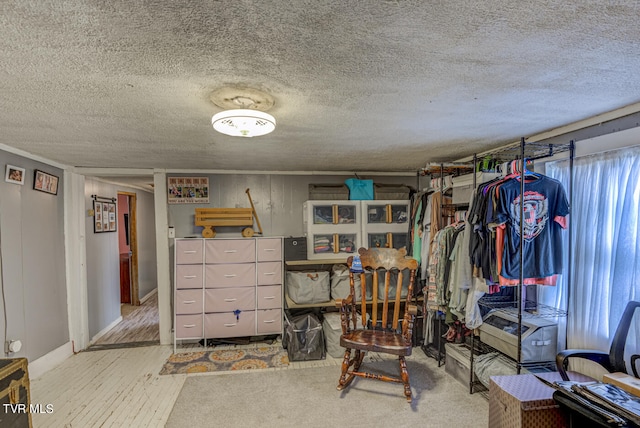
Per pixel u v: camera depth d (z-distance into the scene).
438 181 3.16
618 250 1.88
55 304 3.17
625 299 1.86
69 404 2.41
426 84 1.45
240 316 3.53
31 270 2.86
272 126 1.72
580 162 2.14
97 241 4.00
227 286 3.51
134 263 5.38
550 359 2.11
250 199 3.87
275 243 3.61
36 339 2.90
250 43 1.10
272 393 2.55
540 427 1.67
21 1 0.85
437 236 2.92
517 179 2.16
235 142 2.48
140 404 2.41
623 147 1.81
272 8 0.91
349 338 2.50
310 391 2.58
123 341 3.80
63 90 1.46
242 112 1.58
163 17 0.94
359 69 1.30
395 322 2.76
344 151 2.86
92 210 3.90
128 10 0.91
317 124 2.04
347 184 3.80
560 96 1.62
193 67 1.27
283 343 3.53
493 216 2.12
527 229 2.12
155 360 3.21
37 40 1.05
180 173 3.77
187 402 2.43
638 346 1.69
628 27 1.01
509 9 0.92
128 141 2.41
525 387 1.81
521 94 1.58
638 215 1.81
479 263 2.29
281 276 3.62
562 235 2.21
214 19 0.96
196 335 3.46
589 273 2.08
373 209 3.74
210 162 3.35
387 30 1.03
